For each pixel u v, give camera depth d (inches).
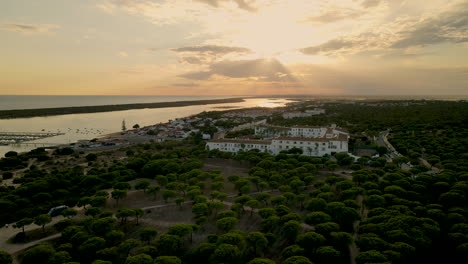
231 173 5290.4
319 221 2738.7
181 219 3339.1
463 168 4212.6
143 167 5182.1
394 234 2351.1
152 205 3779.5
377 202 3078.2
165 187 4271.7
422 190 3430.1
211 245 2434.8
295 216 2859.3
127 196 4089.6
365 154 6314.0
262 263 2050.9
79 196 4089.6
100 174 4781.0
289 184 4020.7
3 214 3284.9
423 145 6742.1
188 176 4564.5
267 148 6766.7
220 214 3075.8
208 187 4414.4
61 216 3476.9
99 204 3467.0
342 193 3449.8
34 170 5403.5
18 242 2812.5
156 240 2773.1
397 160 5083.7
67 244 2511.1
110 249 2413.9
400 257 2059.5
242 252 2422.5
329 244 2460.6
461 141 6289.4
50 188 4271.7
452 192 3154.5
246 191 3816.4
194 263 2428.6
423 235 2341.3
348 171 5128.0
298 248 2293.3
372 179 4180.6
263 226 2928.2
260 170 4756.4
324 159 5462.6
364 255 2076.8
